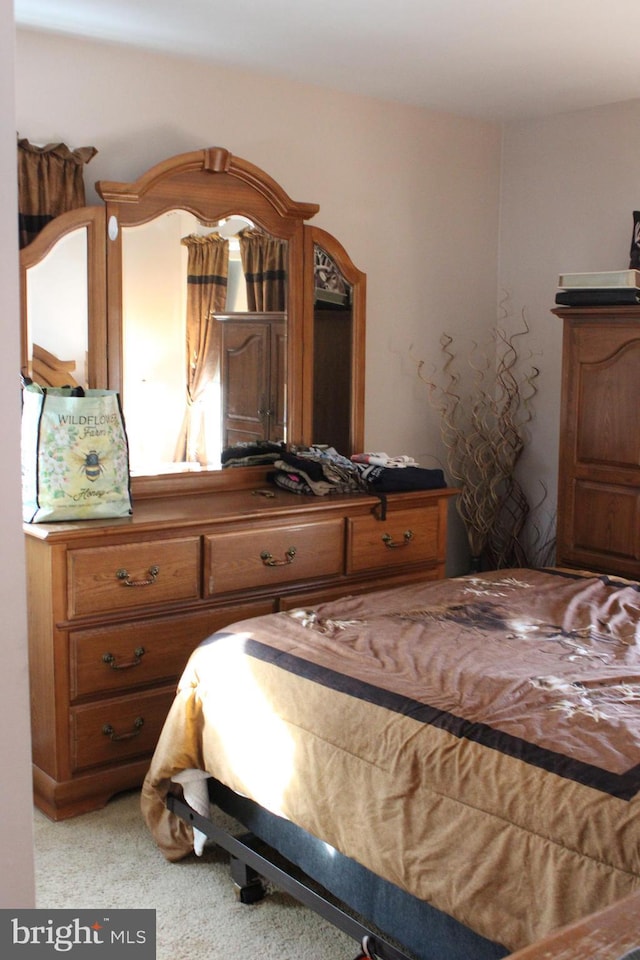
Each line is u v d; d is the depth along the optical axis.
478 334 4.75
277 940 2.26
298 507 3.30
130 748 2.97
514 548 4.77
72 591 2.80
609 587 2.94
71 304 3.25
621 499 3.88
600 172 4.34
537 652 2.27
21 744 0.86
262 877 2.52
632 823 1.50
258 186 3.63
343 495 3.58
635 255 4.00
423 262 4.47
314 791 2.03
